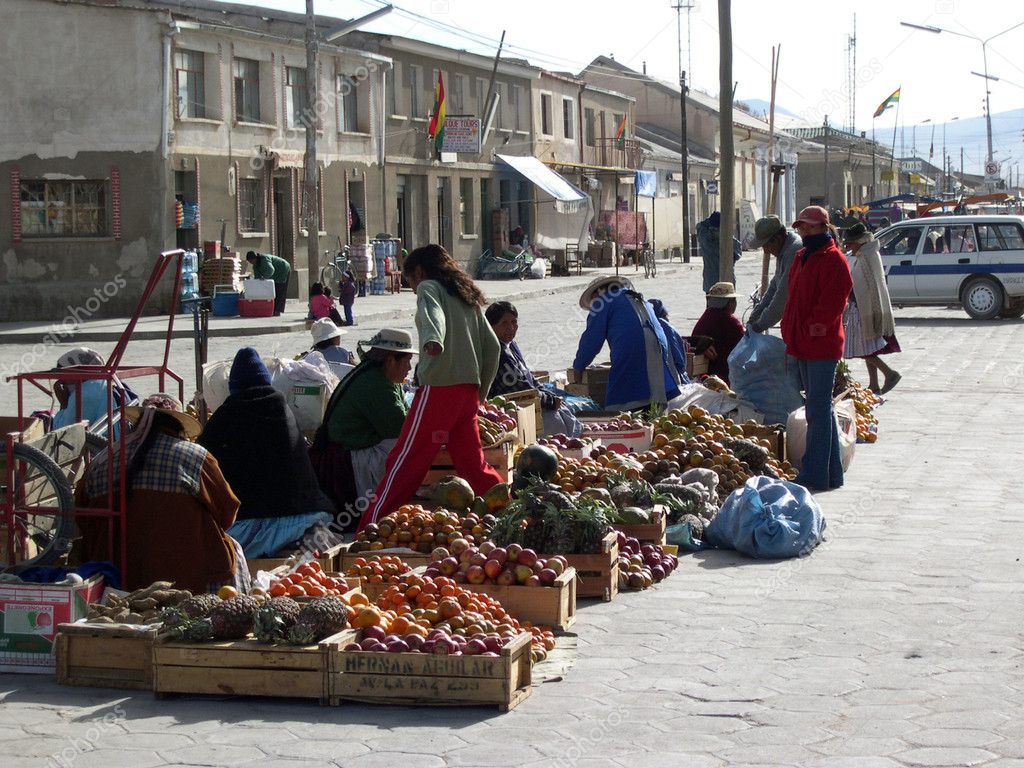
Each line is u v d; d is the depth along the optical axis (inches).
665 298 1444.4
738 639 268.2
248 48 1401.3
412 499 368.2
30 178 1252.5
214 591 285.1
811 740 211.3
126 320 1221.1
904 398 642.8
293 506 330.6
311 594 266.4
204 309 465.4
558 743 212.4
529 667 238.5
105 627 247.0
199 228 1334.9
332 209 1571.1
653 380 462.9
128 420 310.3
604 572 299.4
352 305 1289.4
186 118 1314.0
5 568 274.1
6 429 340.5
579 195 2090.3
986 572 316.2
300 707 235.1
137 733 220.5
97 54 1258.0
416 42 1732.3
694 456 390.9
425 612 258.2
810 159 3663.9
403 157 1732.3
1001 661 249.9
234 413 332.5
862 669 246.7
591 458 393.7
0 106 1242.0
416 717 227.9
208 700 239.5
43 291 1262.3
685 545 347.3
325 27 1625.2
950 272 1085.1
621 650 263.0
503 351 444.8
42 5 1241.4
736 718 222.2
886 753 205.2
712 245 762.8
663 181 2743.6
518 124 2086.6
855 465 467.2
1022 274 1064.2
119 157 1269.7
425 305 343.3
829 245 417.4
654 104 3083.2
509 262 1907.0
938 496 409.1
